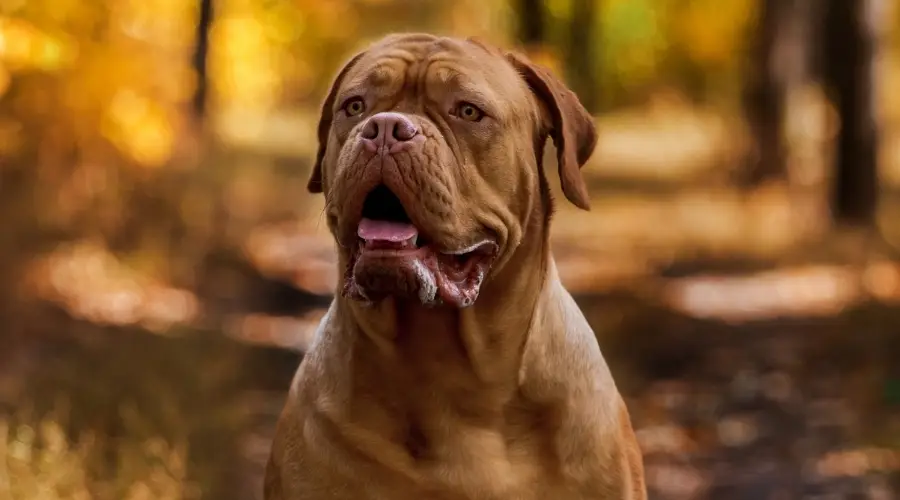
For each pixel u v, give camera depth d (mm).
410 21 47875
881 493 8664
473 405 4953
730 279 17375
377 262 4582
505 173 4973
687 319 14391
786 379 11711
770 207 24172
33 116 12078
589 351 5297
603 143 47406
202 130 20531
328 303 15266
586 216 25031
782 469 9297
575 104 5520
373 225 4688
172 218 15688
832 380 11555
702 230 21734
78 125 12703
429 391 4941
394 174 4582
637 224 23328
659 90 56031
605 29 45719
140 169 14906
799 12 29812
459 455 4930
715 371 12109
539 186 5281
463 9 47750
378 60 5051
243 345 11859
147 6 15062
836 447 9680
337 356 5109
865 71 20828
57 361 9297
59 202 12898
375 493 4961
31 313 10867
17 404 8047
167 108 16031
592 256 19953
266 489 5387
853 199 20812
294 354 12227
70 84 12469
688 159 38219
